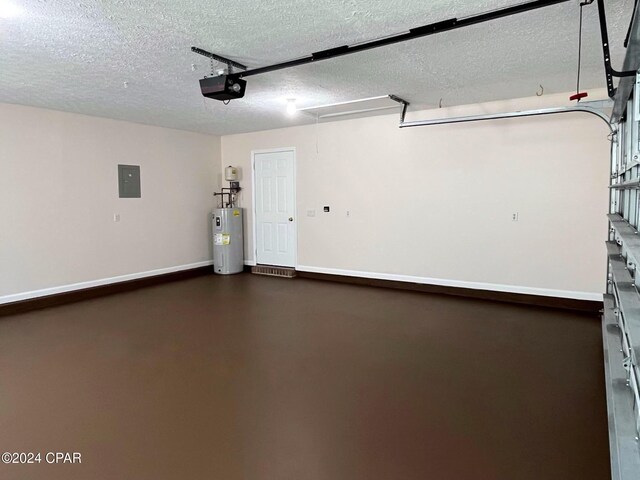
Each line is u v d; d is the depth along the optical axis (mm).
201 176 7262
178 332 4168
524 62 3598
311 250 6809
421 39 3045
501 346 3711
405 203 5863
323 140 6504
